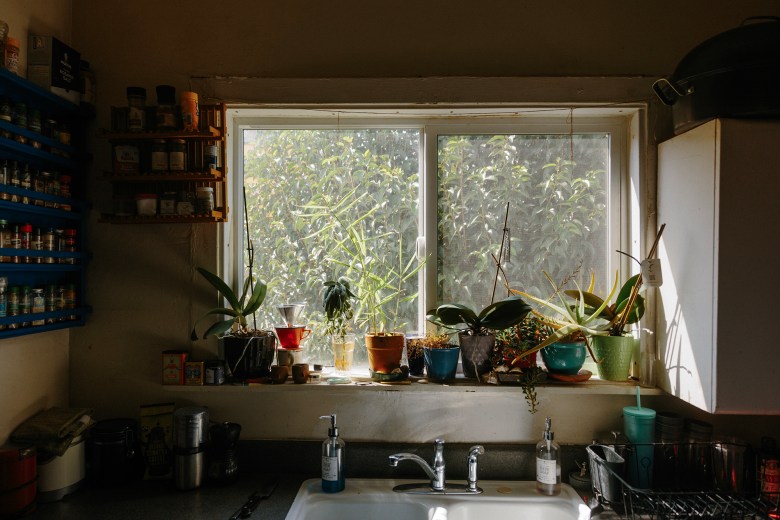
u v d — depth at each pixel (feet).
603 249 6.15
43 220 5.46
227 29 5.96
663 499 4.80
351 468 5.78
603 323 6.01
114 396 5.96
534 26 5.89
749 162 4.46
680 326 5.10
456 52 5.90
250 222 6.26
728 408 4.45
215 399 5.93
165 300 5.98
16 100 5.11
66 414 5.41
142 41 5.99
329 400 5.91
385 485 5.54
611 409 5.82
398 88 5.81
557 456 5.32
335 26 5.94
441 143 6.22
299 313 5.97
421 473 5.78
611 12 5.86
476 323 5.59
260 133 6.30
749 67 4.38
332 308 5.58
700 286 4.74
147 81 5.98
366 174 6.24
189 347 5.94
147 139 5.66
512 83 5.78
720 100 4.51
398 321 6.19
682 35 5.84
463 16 5.91
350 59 5.93
